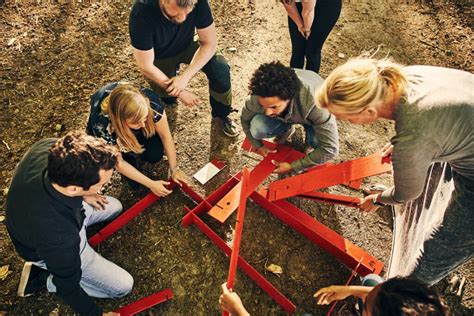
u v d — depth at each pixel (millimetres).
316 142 2773
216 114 3121
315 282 2592
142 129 2441
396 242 2621
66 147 1578
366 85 1475
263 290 2549
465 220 1836
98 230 2732
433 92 1523
